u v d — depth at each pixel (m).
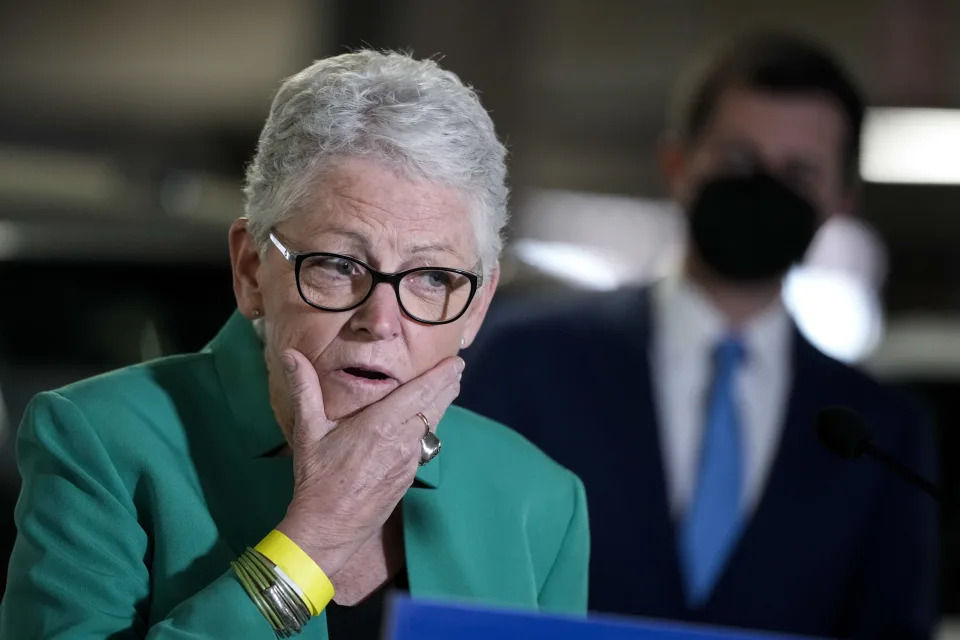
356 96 4.87
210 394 5.41
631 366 8.05
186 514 5.04
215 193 23.28
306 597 4.66
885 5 38.16
